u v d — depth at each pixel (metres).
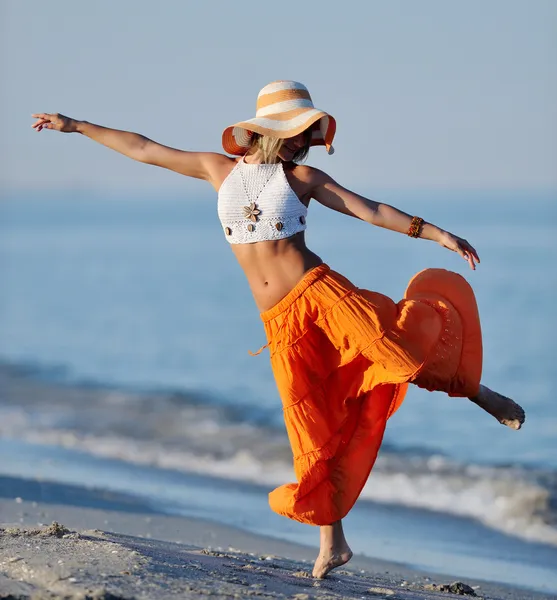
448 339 14.69
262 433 40.34
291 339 14.42
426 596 15.51
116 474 31.58
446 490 30.80
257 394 51.62
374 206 14.40
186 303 99.31
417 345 14.19
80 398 49.44
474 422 42.62
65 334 79.31
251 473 33.16
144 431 40.72
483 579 20.59
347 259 137.12
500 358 60.81
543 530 26.11
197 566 14.46
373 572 19.95
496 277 104.50
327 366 14.70
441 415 44.16
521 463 34.84
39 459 33.75
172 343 72.88
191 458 35.47
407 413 44.84
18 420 42.81
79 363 64.25
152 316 89.81
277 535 23.66
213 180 14.92
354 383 14.70
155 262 155.62
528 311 80.38
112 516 23.77
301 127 14.19
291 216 14.38
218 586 12.77
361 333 14.12
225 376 58.19
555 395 49.91
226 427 41.72
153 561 13.71
